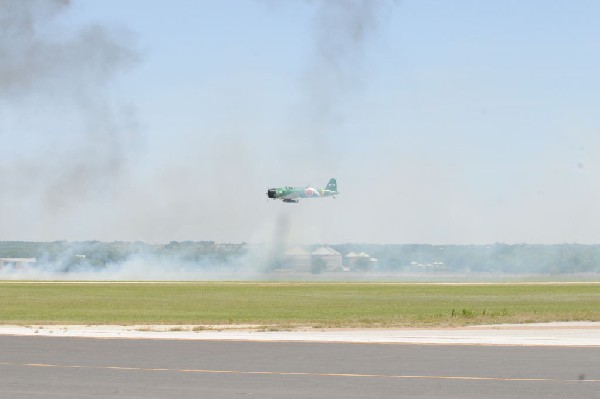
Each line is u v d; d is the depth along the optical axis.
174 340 102.00
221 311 171.25
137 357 83.75
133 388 64.75
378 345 95.75
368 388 64.75
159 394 62.19
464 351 89.44
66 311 169.12
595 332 113.88
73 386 65.62
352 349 91.38
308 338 104.31
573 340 101.44
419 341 100.19
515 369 74.81
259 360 81.31
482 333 112.38
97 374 71.88
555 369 74.94
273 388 64.75
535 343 97.69
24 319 143.38
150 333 112.44
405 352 88.31
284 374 72.00
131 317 150.38
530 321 134.25
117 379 69.19
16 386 65.56
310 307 188.12
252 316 154.00
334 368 75.75
